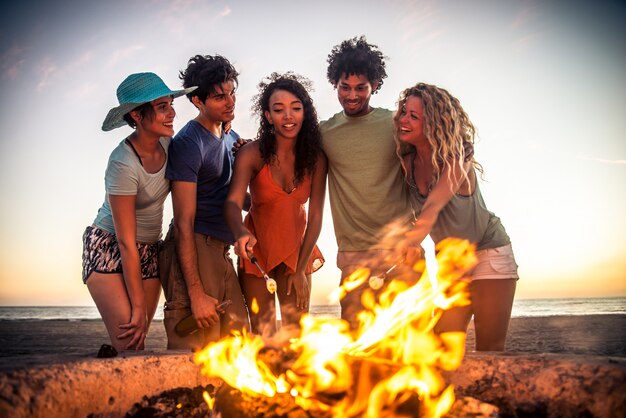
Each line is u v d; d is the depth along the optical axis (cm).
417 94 376
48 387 261
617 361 281
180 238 401
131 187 392
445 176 363
